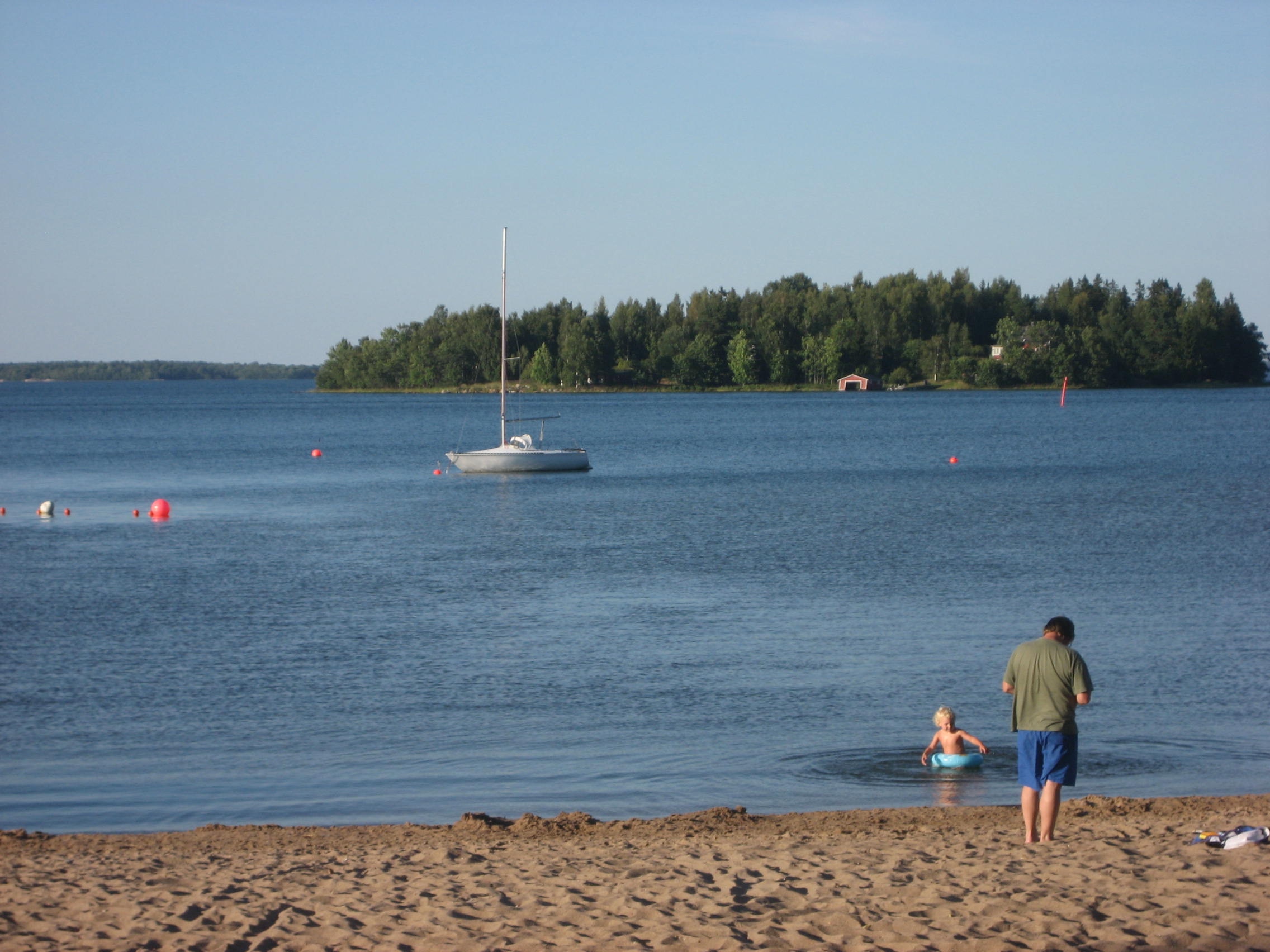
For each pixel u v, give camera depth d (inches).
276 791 654.5
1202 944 321.7
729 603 1203.9
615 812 614.9
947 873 415.2
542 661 958.4
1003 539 1663.4
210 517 2086.6
